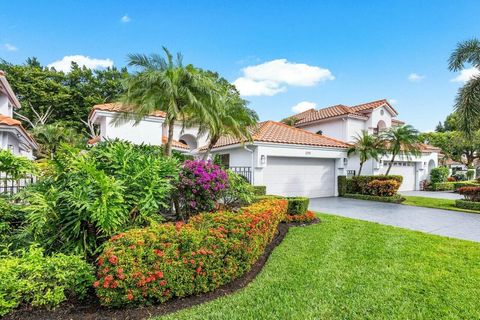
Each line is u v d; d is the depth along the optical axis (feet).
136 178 17.88
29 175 23.31
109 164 19.16
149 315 11.84
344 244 22.98
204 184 21.90
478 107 50.37
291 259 19.24
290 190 57.47
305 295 13.97
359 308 12.83
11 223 17.84
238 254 15.38
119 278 11.67
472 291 14.64
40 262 12.09
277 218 23.40
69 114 115.85
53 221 15.61
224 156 63.41
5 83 47.37
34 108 109.40
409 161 81.97
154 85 29.63
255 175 51.93
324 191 62.18
